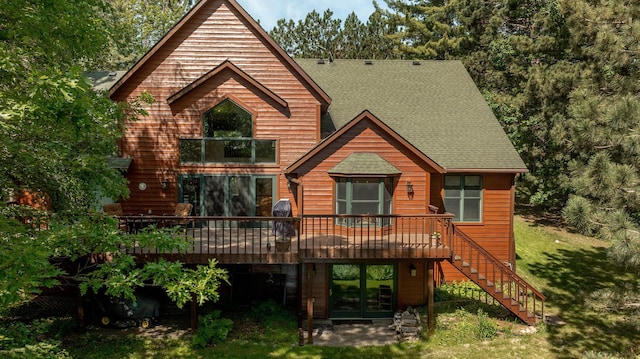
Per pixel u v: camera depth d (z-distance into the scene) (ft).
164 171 48.03
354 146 43.47
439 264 49.24
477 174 49.73
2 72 23.39
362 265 41.98
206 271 25.48
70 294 42.93
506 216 49.98
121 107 32.19
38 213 28.53
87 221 25.55
